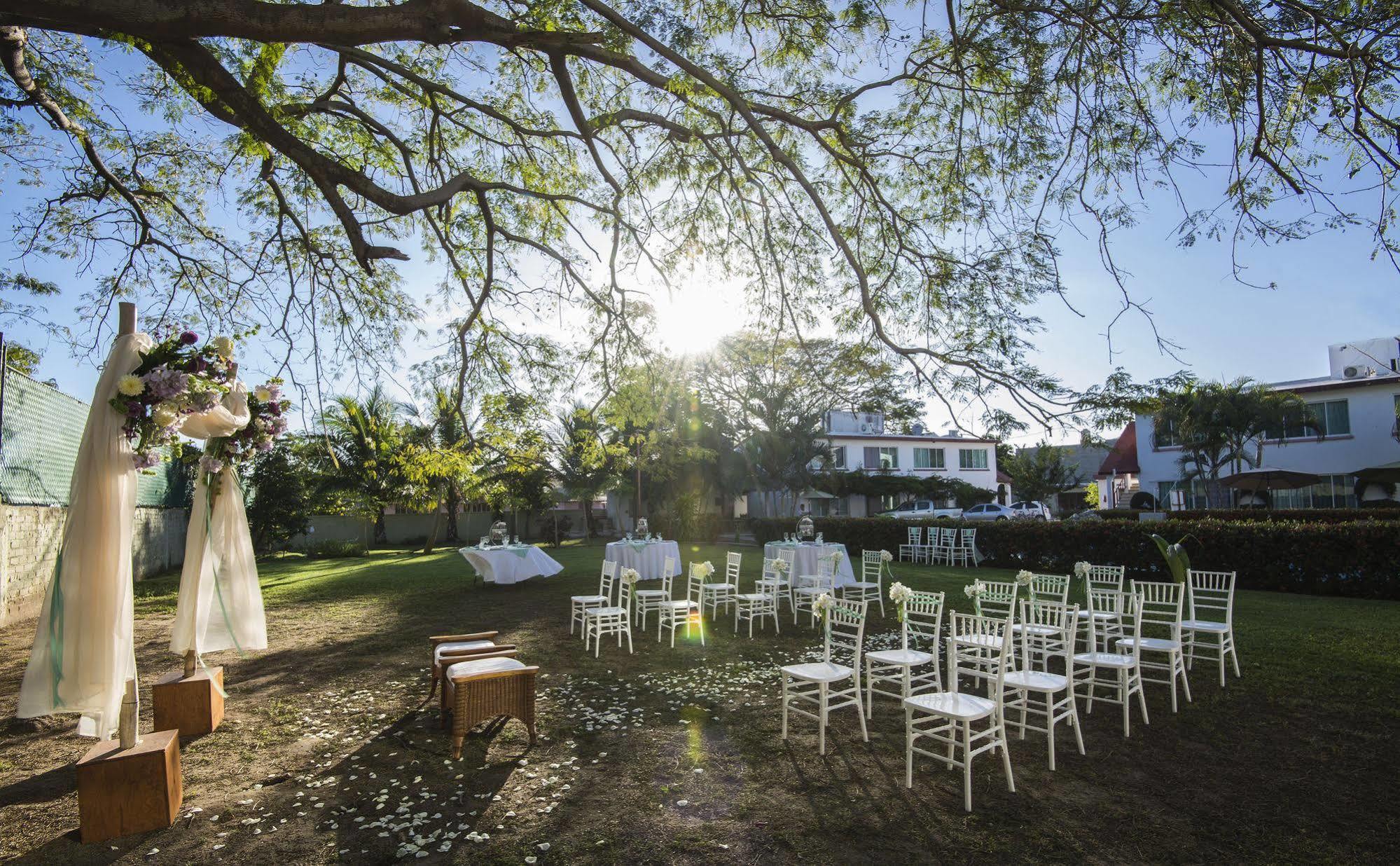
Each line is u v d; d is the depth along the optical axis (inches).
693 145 269.7
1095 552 544.1
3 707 239.3
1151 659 279.9
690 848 139.1
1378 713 208.2
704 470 1115.9
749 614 370.6
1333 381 962.7
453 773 178.5
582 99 287.4
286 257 308.7
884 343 202.5
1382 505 850.1
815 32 231.9
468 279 341.4
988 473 1440.7
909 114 248.5
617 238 285.0
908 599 206.8
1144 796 160.6
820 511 1295.5
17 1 140.6
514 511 1223.5
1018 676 191.6
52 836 147.8
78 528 165.9
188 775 179.2
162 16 146.3
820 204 196.4
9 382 401.7
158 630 383.2
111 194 326.6
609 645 335.0
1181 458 1002.7
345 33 157.6
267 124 193.6
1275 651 278.1
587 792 165.6
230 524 238.1
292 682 269.9
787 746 193.9
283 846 142.2
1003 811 153.9
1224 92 197.8
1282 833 142.8
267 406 228.8
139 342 178.2
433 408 346.0
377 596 503.8
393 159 314.0
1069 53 193.5
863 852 137.0
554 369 327.3
